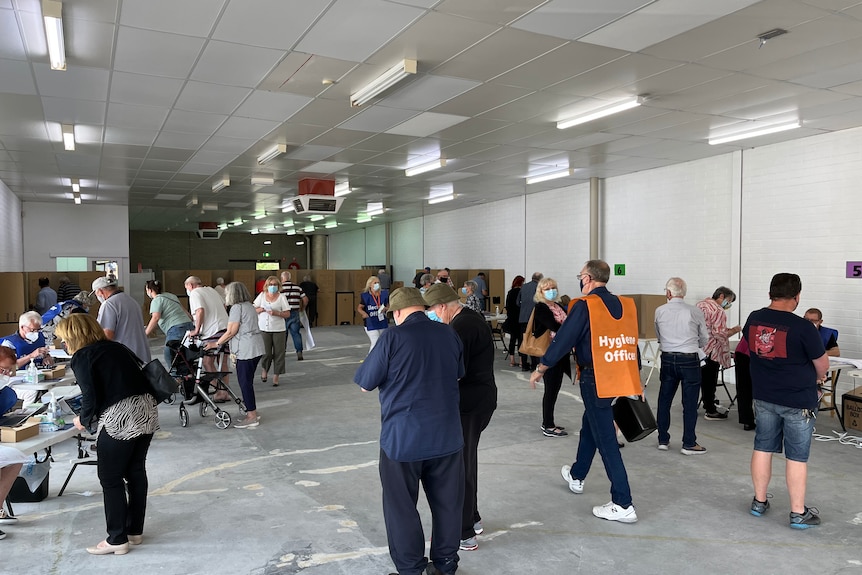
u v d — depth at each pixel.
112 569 2.98
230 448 5.12
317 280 16.11
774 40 4.39
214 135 7.39
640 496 3.99
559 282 12.45
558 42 4.43
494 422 6.02
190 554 3.15
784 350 3.45
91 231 14.55
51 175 10.35
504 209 14.35
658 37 4.33
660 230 9.83
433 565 2.80
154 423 3.17
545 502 3.89
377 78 5.20
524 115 6.58
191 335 6.18
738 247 8.39
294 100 5.88
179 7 3.76
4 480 3.23
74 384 4.48
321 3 3.72
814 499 3.93
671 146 8.16
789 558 3.11
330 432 5.64
